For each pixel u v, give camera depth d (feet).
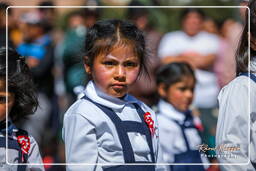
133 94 36.65
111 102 19.34
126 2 48.75
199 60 43.83
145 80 36.55
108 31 19.54
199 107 40.32
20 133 20.34
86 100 19.40
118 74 19.30
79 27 40.55
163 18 46.55
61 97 39.06
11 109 20.66
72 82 38.06
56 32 42.04
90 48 19.71
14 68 20.27
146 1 45.24
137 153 19.19
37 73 39.01
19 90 20.43
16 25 40.55
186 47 44.86
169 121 29.48
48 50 40.11
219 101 19.67
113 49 19.31
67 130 19.35
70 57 38.63
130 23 20.18
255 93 18.63
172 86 30.14
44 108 38.42
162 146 29.09
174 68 30.42
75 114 19.13
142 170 19.10
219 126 19.07
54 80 39.40
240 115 18.52
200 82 41.34
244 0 24.26
